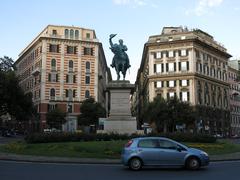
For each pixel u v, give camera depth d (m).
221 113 119.50
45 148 29.03
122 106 35.84
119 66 37.06
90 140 32.88
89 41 104.75
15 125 118.81
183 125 85.50
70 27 103.94
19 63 129.62
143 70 143.25
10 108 70.88
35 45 108.38
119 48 37.03
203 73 112.88
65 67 102.38
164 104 82.81
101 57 119.94
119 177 16.64
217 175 17.38
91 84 104.19
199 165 19.95
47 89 100.44
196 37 110.19
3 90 68.38
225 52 126.31
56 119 88.94
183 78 108.50
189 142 33.97
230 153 31.03
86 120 88.19
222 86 124.12
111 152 26.47
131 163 19.72
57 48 102.44
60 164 22.89
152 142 20.14
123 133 34.16
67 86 101.94
